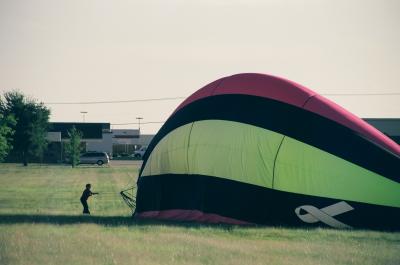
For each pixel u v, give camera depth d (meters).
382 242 54.06
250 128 71.75
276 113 71.81
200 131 74.69
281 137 70.06
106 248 46.72
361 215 66.44
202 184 72.38
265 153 70.00
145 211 77.19
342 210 66.69
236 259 43.12
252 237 56.84
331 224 67.00
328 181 67.56
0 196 110.62
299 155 68.94
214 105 75.62
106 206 94.44
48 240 50.34
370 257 45.25
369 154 68.25
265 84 74.94
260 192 69.19
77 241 49.97
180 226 65.38
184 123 76.88
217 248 47.78
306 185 67.94
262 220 68.62
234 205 69.94
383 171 67.19
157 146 78.88
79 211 85.19
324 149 68.75
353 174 67.44
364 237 57.62
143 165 80.62
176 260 42.34
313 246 50.44
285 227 66.56
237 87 76.19
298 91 73.62
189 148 74.75
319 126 70.12
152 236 54.59
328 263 42.50
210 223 69.56
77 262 41.34
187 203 73.62
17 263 41.16
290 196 68.06
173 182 75.25
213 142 73.19
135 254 44.34
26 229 57.91
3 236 52.50
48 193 117.88
